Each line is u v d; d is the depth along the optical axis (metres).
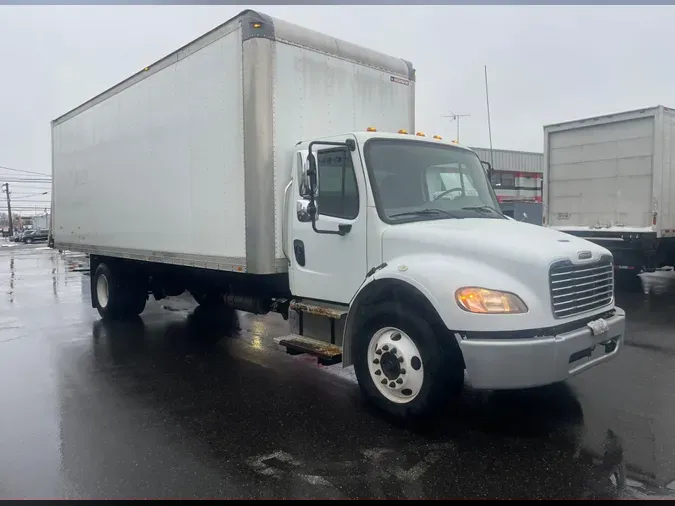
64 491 3.68
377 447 4.27
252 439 4.48
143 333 8.66
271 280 6.62
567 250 4.40
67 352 7.45
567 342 4.12
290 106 5.83
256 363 6.82
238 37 5.75
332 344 5.34
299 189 5.43
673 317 8.98
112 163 8.62
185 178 6.82
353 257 5.14
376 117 6.80
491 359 4.06
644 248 11.38
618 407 5.00
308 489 3.66
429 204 5.38
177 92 6.86
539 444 4.26
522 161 28.62
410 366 4.55
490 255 4.29
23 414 5.10
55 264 24.91
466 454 4.11
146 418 4.98
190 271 8.01
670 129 11.37
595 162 12.21
